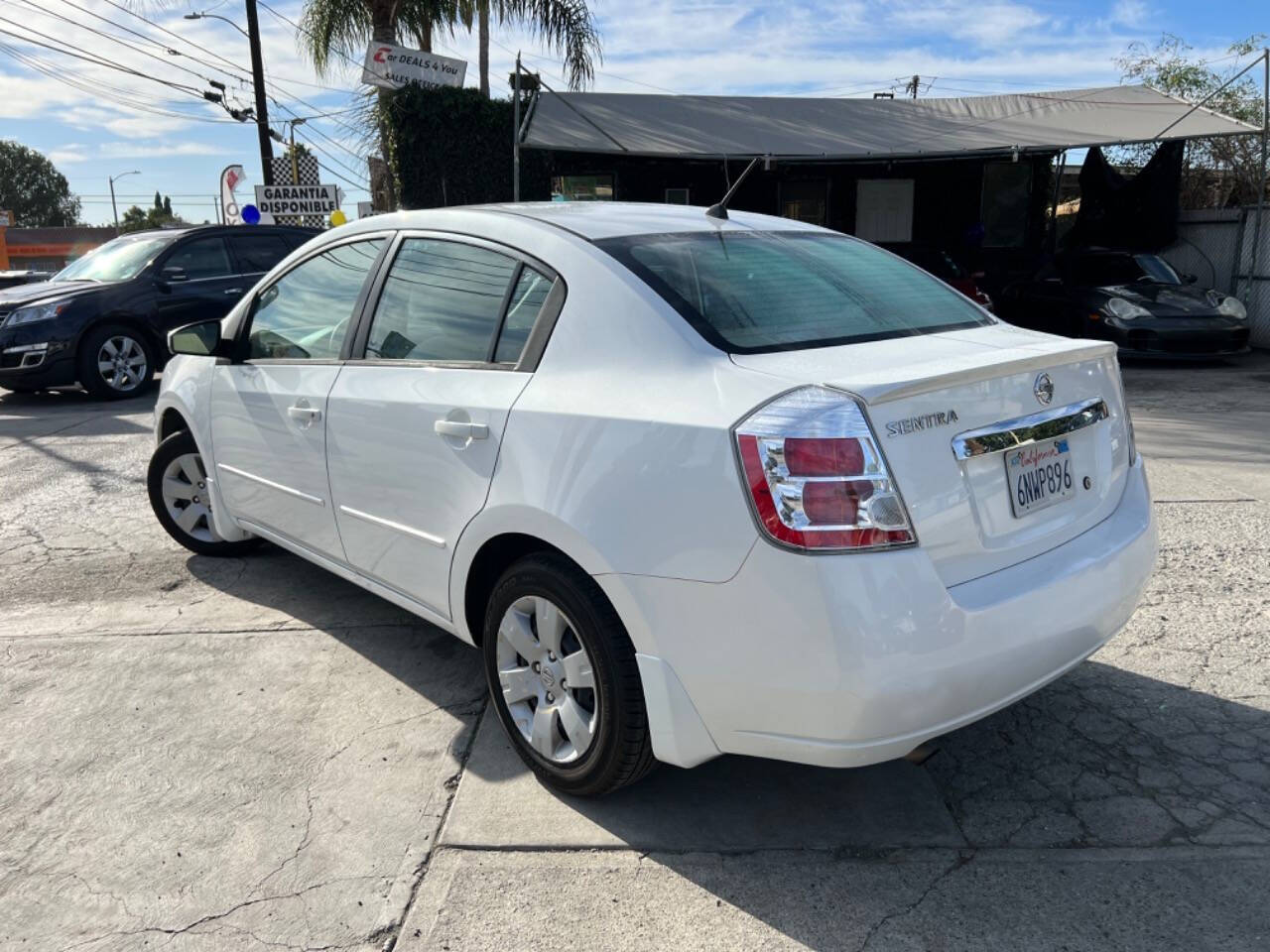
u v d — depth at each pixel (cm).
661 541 239
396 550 333
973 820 278
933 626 223
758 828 275
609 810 284
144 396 1047
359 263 367
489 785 297
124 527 560
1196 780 294
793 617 220
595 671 264
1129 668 364
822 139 1326
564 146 1202
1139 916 238
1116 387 301
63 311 976
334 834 275
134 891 254
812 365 246
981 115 1485
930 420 234
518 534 279
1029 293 1361
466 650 392
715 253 302
